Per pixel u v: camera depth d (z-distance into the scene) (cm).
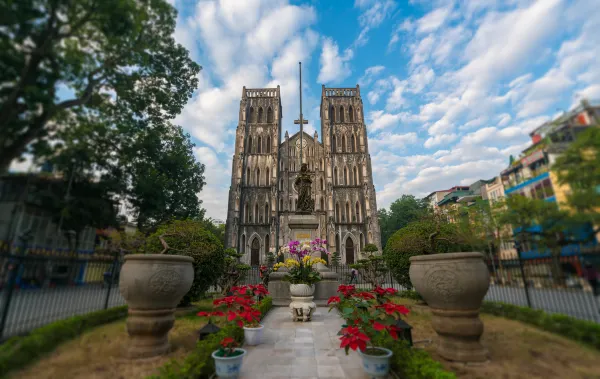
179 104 1369
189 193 2948
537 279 538
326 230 4550
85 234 735
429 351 526
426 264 505
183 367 379
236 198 4628
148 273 500
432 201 5856
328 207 4600
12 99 432
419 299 1148
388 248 1340
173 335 652
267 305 1027
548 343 454
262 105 5366
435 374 339
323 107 5300
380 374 419
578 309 475
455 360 461
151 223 1647
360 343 418
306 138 5219
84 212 675
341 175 4934
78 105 582
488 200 712
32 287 567
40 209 582
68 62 520
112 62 625
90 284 707
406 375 398
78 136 608
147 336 507
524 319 548
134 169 1201
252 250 4550
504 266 629
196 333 676
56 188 601
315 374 460
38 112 480
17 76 441
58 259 608
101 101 654
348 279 2541
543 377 373
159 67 995
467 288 459
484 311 661
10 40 430
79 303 692
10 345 439
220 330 566
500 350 471
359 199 4788
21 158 483
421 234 1109
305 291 889
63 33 491
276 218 4525
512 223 553
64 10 477
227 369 424
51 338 491
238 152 4909
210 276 1038
